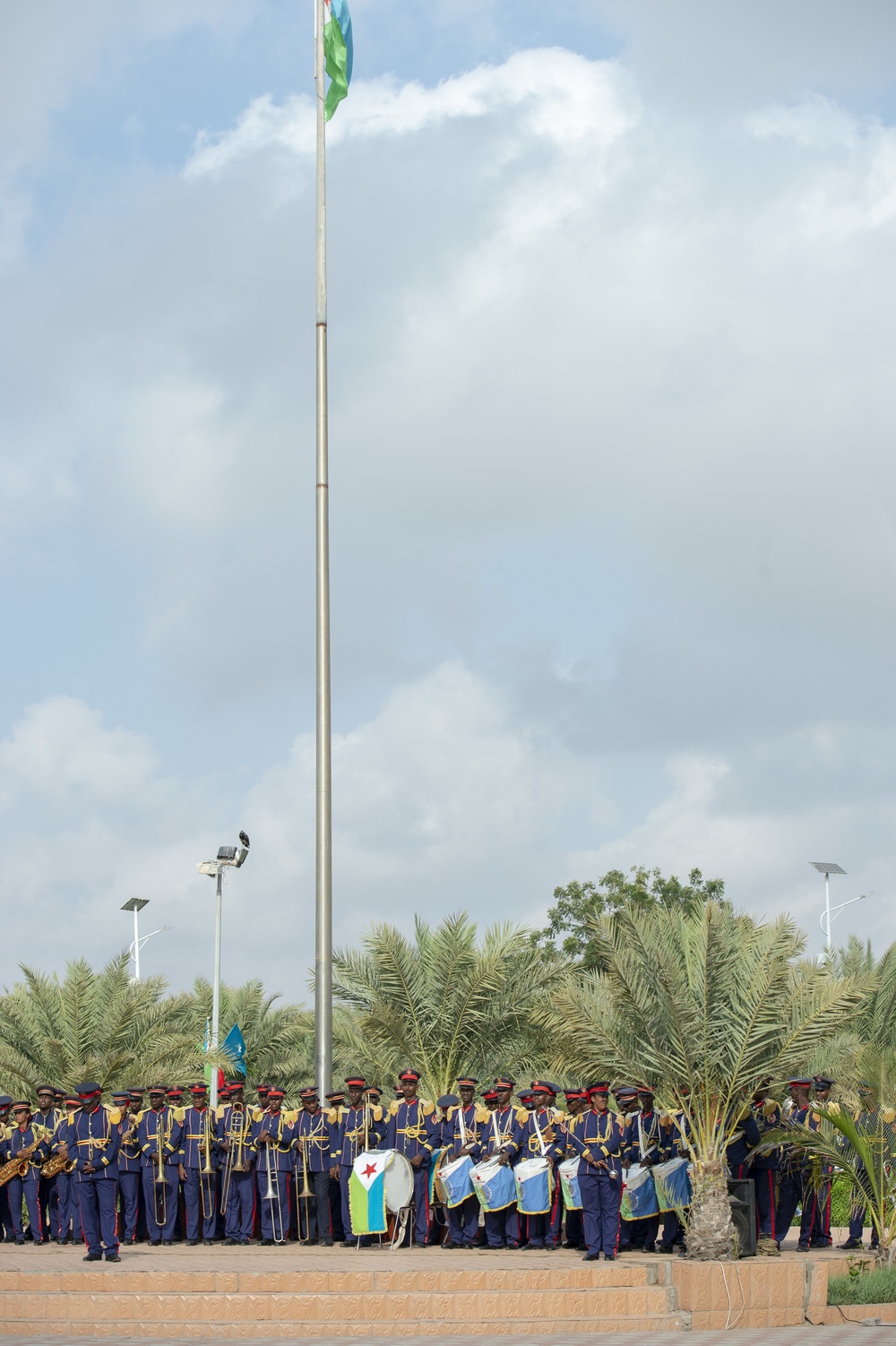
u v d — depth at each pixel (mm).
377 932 23594
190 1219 17875
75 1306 14203
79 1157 15984
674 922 17609
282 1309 14133
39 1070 27719
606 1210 15797
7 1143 18469
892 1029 28250
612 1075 17062
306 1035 32969
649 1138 17219
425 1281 14617
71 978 28031
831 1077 20953
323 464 21969
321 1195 17703
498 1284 14719
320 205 22797
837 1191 21031
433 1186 17469
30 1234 18219
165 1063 27172
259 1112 17969
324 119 23203
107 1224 15891
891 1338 13641
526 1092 17500
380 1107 18078
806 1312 14969
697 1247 15453
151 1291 14523
